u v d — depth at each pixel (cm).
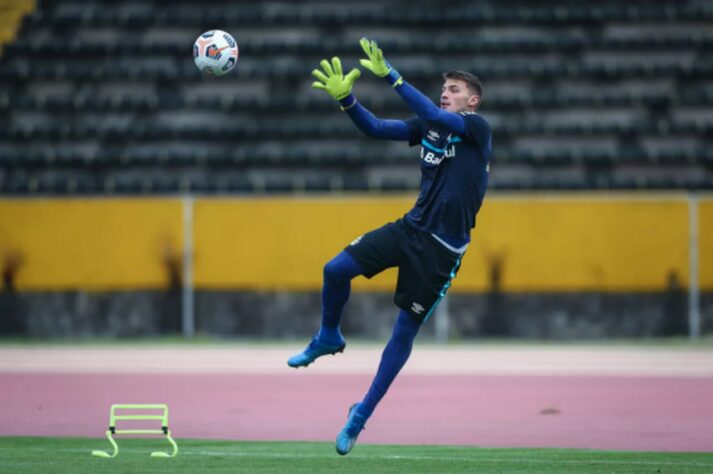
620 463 2491
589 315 5434
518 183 5981
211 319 5491
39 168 6169
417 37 6562
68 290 5522
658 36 6581
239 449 2708
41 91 6469
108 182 6103
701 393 3756
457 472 2356
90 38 6662
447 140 2333
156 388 3866
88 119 6350
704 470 2392
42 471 2328
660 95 6325
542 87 6356
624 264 5434
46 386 3906
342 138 6181
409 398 3641
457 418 3250
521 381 4038
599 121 6253
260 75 6406
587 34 6588
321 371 4328
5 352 5009
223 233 5478
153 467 2397
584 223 5438
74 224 5512
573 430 3045
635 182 6009
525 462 2498
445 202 2330
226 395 3706
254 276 5475
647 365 4519
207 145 6212
